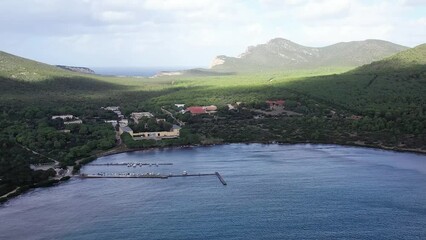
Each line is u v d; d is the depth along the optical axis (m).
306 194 182.88
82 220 162.12
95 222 160.12
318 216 160.50
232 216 163.00
